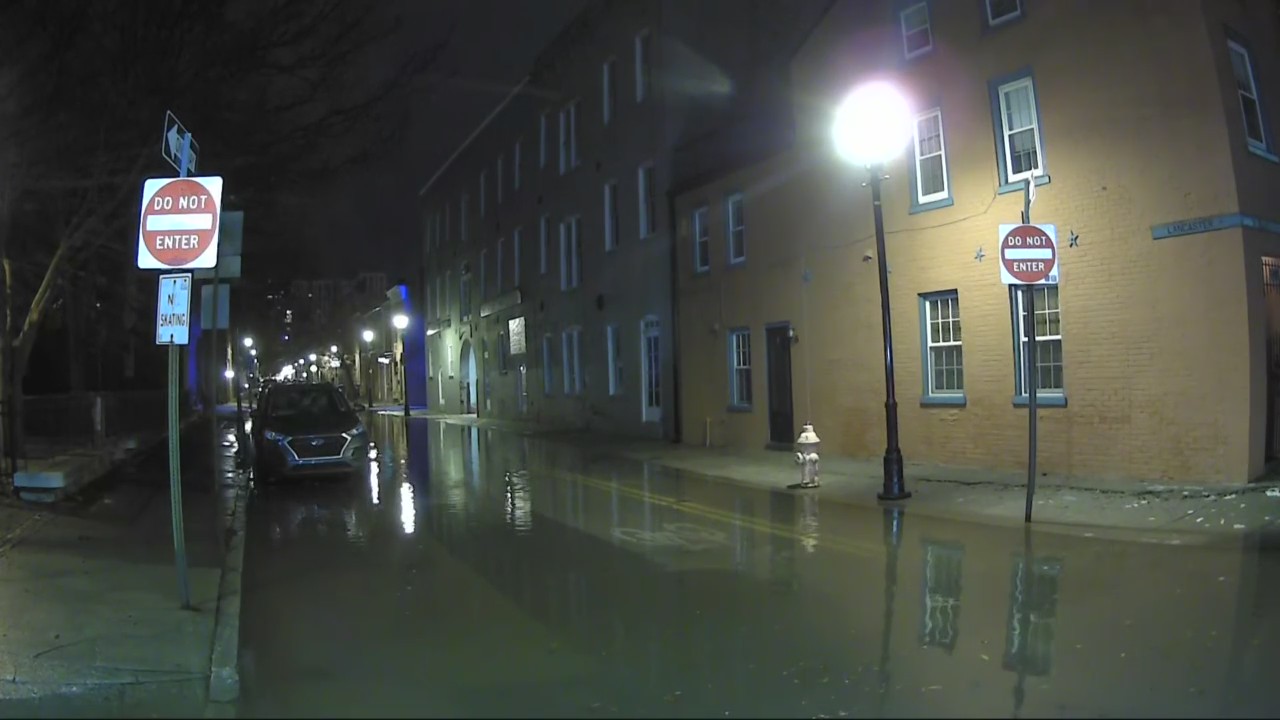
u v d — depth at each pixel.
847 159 16.92
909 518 11.44
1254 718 4.82
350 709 5.28
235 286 26.66
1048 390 13.70
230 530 11.58
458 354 47.78
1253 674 5.50
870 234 16.41
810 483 14.35
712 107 24.42
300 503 14.02
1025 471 13.77
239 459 21.64
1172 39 12.09
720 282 21.06
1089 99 12.90
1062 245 13.23
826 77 17.38
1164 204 12.14
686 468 17.91
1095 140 12.84
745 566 8.89
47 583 8.24
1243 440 11.45
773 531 10.74
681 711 5.12
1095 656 5.91
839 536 10.33
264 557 9.86
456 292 48.19
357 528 11.66
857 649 6.19
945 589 7.77
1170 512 10.55
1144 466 12.33
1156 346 12.23
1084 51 12.98
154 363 34.28
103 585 8.21
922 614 7.02
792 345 18.50
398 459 21.33
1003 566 8.60
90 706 5.40
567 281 31.48
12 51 11.45
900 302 15.84
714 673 5.77
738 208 20.80
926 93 15.23
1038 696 5.20
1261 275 11.81
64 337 25.69
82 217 13.70
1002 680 5.49
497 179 39.75
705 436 21.81
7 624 6.97
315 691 5.62
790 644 6.34
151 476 17.55
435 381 54.50
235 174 14.66
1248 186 11.79
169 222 7.29
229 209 15.71
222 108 13.48
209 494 14.95
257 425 16.58
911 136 15.53
